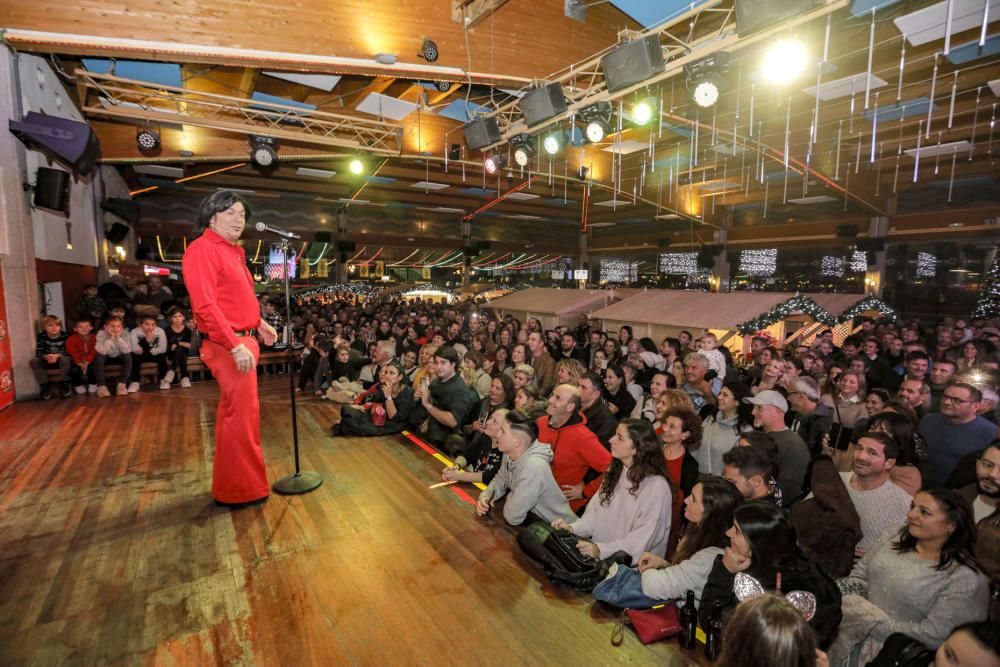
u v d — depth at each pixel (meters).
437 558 3.03
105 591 2.67
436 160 12.07
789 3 4.99
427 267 26.20
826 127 11.45
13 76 6.41
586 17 7.88
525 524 3.44
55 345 6.95
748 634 1.17
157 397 7.02
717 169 16.34
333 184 18.50
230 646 2.29
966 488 2.74
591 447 3.60
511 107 9.80
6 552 3.04
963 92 9.06
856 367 4.72
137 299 10.93
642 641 2.35
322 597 2.65
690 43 6.54
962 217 15.74
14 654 2.21
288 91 9.65
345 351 7.32
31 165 6.93
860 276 18.92
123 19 6.34
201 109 9.82
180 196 18.84
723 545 2.36
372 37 7.18
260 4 6.68
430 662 2.22
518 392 4.46
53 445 4.96
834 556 2.50
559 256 29.39
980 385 4.00
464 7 7.44
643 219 25.16
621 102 8.24
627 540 2.79
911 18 6.29
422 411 5.43
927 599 1.96
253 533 3.29
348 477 4.24
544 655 2.27
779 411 3.33
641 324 12.65
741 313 10.95
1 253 6.39
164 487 3.99
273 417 6.16
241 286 3.44
